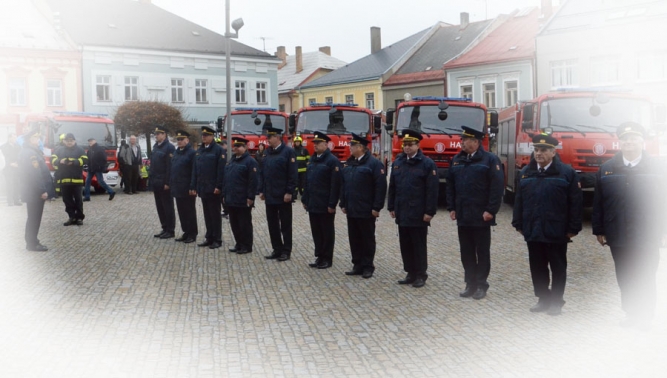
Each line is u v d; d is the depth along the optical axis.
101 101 46.31
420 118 20.23
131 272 10.48
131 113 37.22
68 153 16.16
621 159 7.40
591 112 16.86
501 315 7.88
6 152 21.14
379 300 8.70
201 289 9.32
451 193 9.02
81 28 47.19
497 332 7.12
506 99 41.62
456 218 8.91
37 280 9.79
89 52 45.69
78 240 13.89
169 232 14.37
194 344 6.69
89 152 23.27
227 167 12.50
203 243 13.32
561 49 36.69
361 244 10.42
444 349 6.54
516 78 40.72
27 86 43.56
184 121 39.81
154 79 48.38
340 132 23.06
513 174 21.33
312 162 11.05
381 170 10.18
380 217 18.69
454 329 7.27
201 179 13.07
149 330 7.19
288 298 8.80
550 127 16.81
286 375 5.80
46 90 44.31
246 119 26.38
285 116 26.64
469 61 43.94
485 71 42.84
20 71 43.31
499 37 45.38
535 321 7.57
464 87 44.62
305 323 7.55
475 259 8.84
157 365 6.02
